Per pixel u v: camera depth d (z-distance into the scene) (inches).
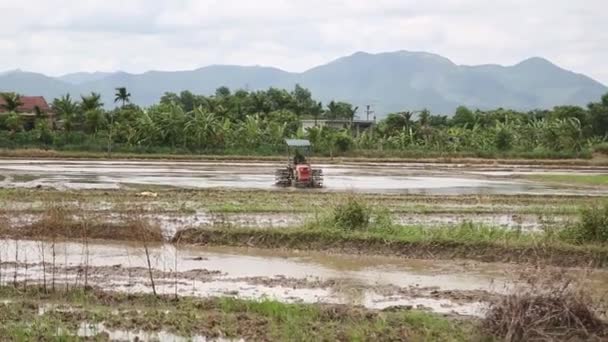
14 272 609.9
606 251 692.1
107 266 641.0
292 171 1402.6
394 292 564.4
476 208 1067.3
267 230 770.8
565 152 2856.8
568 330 429.7
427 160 2583.7
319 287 579.2
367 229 776.3
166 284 580.1
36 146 2568.9
